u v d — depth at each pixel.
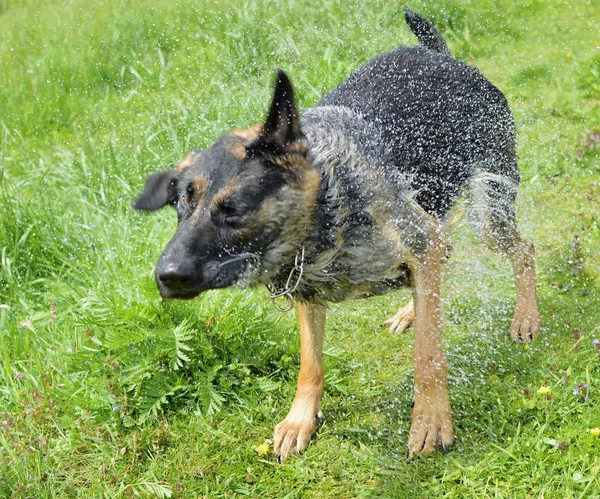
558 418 2.24
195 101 3.80
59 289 2.90
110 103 4.12
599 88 3.71
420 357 2.23
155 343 2.45
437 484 2.15
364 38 4.23
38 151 3.61
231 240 2.02
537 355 2.49
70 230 3.14
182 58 4.39
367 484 2.19
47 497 2.22
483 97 2.63
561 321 2.61
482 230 2.69
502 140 2.68
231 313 2.53
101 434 2.35
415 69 2.51
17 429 2.38
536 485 2.11
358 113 2.34
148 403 2.38
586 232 2.93
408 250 2.19
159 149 3.49
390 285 2.26
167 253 2.00
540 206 3.10
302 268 2.13
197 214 2.02
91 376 2.49
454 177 2.50
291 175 2.04
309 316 2.30
